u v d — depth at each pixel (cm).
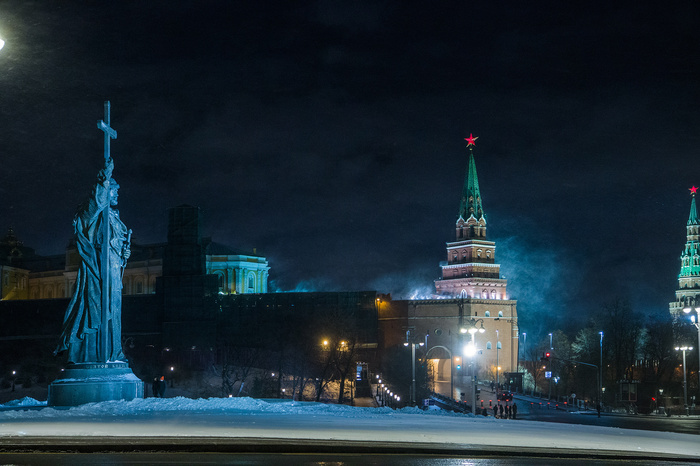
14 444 1842
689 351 17662
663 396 13962
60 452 1828
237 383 13962
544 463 1905
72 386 3441
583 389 17425
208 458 1769
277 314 17562
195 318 17012
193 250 17412
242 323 17588
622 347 17950
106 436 2014
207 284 17112
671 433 3781
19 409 3375
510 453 2022
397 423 3045
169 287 17225
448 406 12012
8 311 18050
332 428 2522
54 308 17825
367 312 17838
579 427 3872
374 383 16512
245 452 1894
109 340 3734
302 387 12438
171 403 3384
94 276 3650
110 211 3756
